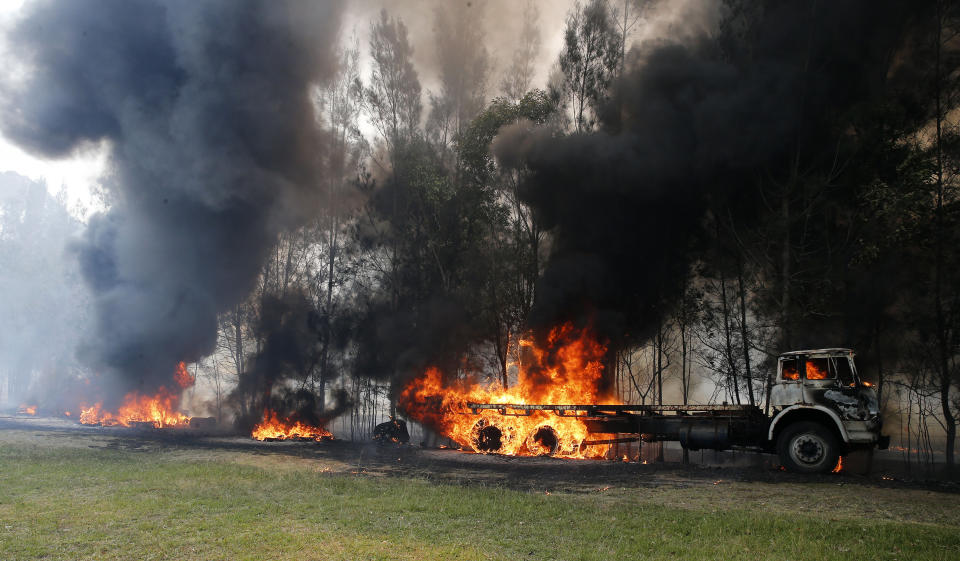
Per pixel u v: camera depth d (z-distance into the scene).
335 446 21.80
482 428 19.67
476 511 9.21
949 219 16.95
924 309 18.17
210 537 7.60
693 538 7.68
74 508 9.39
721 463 17.81
